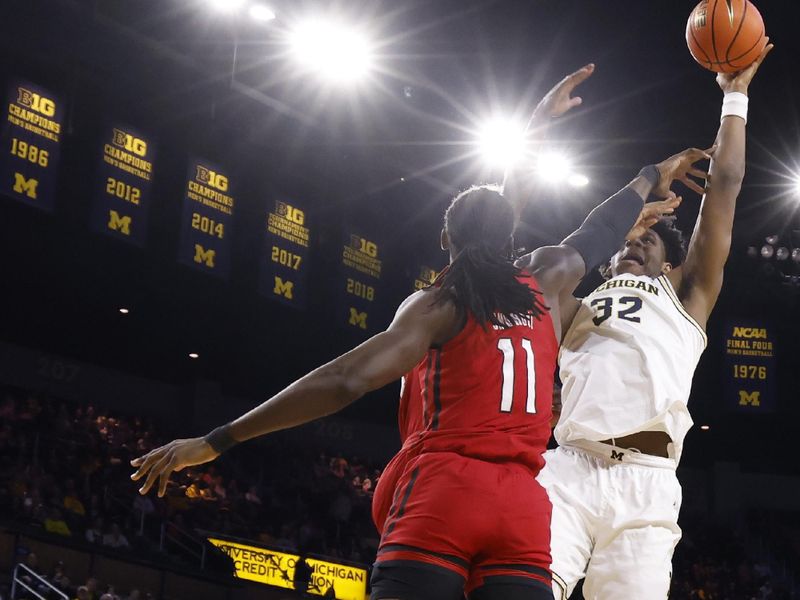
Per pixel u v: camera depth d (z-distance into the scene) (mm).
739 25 4102
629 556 3758
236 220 18672
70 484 15328
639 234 3439
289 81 18281
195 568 14562
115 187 17125
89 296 18078
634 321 4004
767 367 21750
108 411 20031
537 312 2607
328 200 19922
